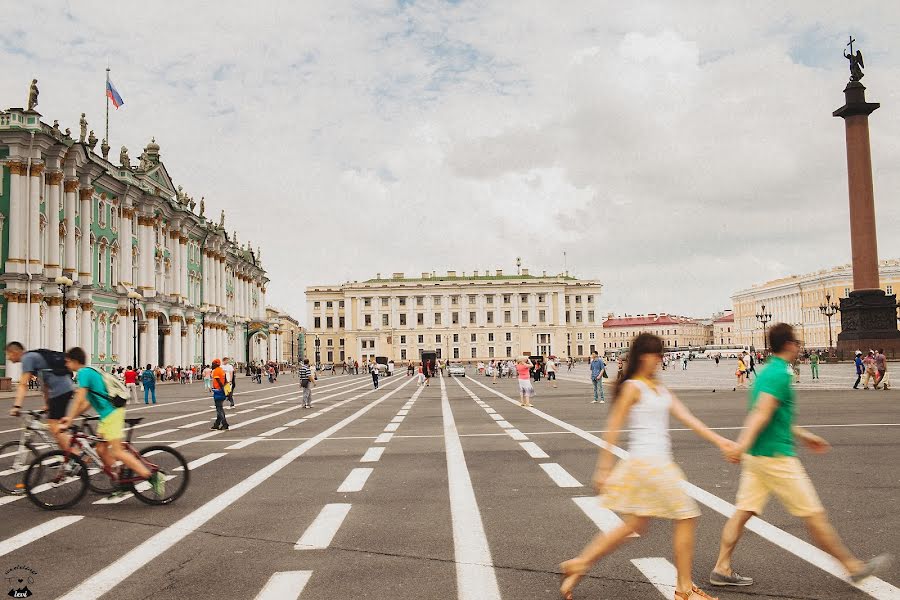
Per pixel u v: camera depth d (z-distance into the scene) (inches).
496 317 6378.0
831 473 429.7
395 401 1286.9
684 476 424.8
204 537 303.9
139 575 251.3
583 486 405.4
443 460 516.1
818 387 1327.5
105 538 305.4
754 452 233.5
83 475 372.2
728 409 908.6
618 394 224.8
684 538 213.5
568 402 1167.0
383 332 6348.4
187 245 2933.1
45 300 1910.7
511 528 310.2
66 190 1988.2
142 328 2487.7
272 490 408.8
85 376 369.1
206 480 445.7
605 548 218.2
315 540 295.4
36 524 333.7
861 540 280.7
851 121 2522.1
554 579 239.5
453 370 3090.6
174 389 1987.0
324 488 412.5
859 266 2556.6
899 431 633.0
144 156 2596.0
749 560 258.1
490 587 231.8
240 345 3789.4
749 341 7613.2
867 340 2581.2
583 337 6594.5
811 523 227.0
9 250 1828.2
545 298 6397.6
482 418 874.1
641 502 214.7
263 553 277.3
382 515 339.3
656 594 223.6
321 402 1284.4
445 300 6382.9
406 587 232.8
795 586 229.6
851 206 2544.3
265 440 667.4
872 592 222.8
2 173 1843.0
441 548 280.1
